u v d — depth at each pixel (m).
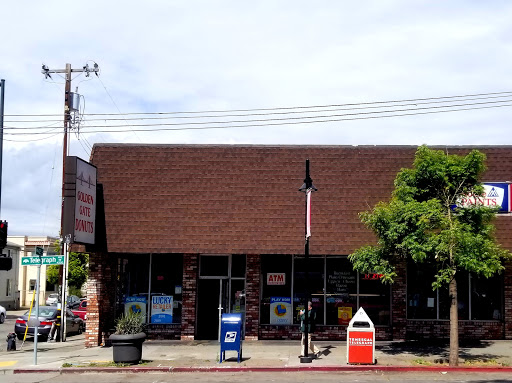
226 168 22.95
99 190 22.80
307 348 18.17
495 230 19.67
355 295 22.59
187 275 22.77
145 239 22.22
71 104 29.41
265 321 22.77
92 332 22.52
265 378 16.02
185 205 22.56
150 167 23.09
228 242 22.06
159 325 23.16
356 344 17.42
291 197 22.44
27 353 22.31
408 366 16.98
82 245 22.14
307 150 23.00
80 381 16.06
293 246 21.84
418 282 22.55
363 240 21.72
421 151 18.23
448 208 17.83
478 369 16.75
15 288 63.31
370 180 22.50
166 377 16.50
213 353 20.02
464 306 22.44
